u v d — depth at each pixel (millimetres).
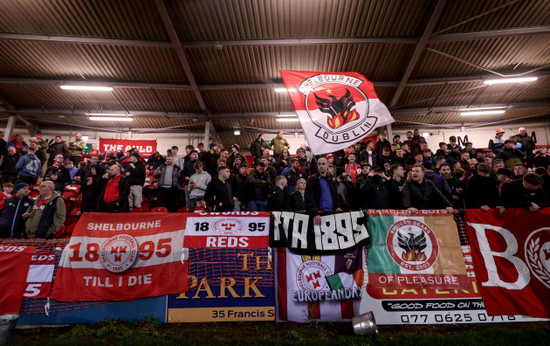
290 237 4867
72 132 18344
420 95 15445
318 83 5414
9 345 3846
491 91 15344
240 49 12258
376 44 12031
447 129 18812
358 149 12016
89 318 4473
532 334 4121
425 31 11023
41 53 12391
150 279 4652
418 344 3896
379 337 4062
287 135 18750
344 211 5059
